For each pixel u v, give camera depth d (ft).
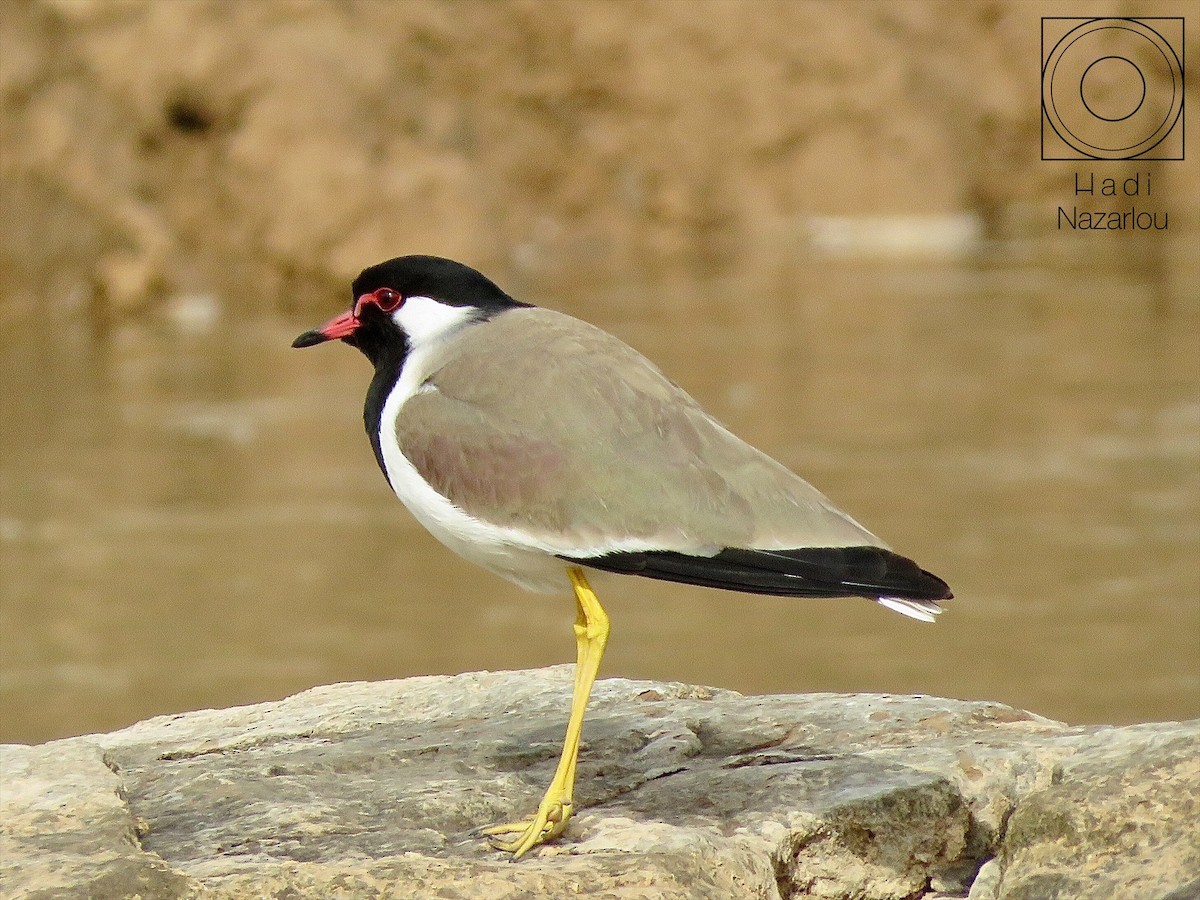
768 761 21.06
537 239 140.56
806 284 123.44
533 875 17.24
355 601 54.65
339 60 122.31
